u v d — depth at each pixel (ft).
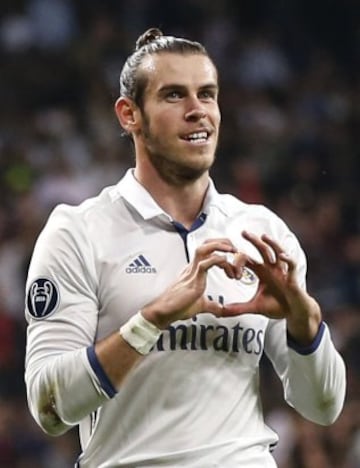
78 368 36.91
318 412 39.86
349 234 121.90
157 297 38.06
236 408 38.88
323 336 38.55
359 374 96.99
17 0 146.72
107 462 38.70
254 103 142.61
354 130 141.69
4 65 140.67
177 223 39.65
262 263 37.55
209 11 153.69
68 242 38.91
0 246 111.24
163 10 151.33
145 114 39.37
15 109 136.26
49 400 37.65
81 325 38.37
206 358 38.63
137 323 36.68
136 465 38.19
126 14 150.10
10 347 102.73
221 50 149.28
